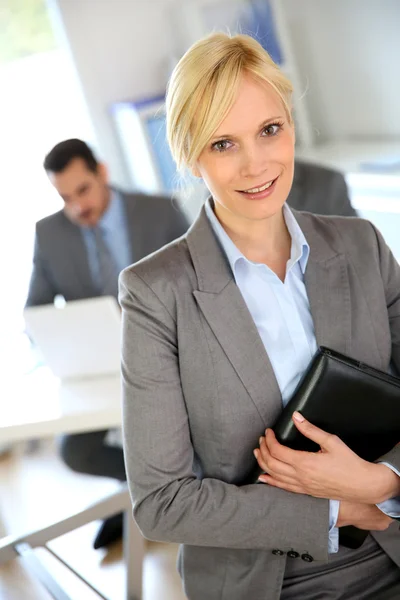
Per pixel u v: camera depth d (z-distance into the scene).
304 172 2.60
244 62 1.01
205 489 1.08
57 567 2.29
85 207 2.58
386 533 1.17
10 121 3.59
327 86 2.97
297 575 1.16
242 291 1.15
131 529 1.85
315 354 1.09
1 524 2.40
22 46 3.52
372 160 2.91
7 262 3.66
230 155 1.04
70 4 3.49
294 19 2.97
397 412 1.08
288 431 1.07
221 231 1.14
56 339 1.98
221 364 1.10
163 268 1.12
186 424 1.12
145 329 1.09
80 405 1.86
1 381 2.15
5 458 3.10
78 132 3.71
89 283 2.69
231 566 1.15
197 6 3.32
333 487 1.04
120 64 3.61
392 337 1.23
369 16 2.77
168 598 2.01
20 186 3.69
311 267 1.17
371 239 1.21
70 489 2.74
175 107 1.04
